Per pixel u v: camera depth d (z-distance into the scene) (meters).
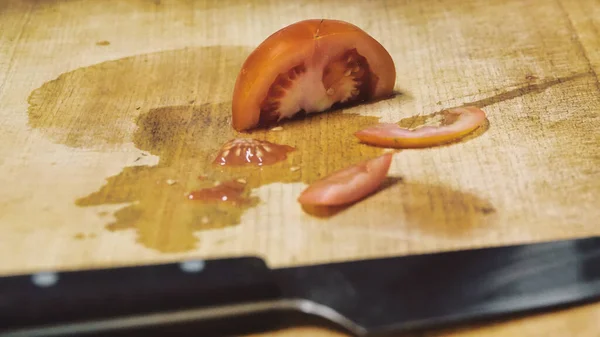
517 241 0.35
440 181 0.37
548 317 0.32
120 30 0.49
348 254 0.34
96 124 0.41
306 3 0.51
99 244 0.35
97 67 0.46
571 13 0.49
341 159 0.39
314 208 0.36
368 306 0.31
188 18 0.50
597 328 0.32
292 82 0.41
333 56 0.41
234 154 0.39
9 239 0.35
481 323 0.32
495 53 0.46
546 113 0.41
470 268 0.33
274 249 0.34
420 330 0.32
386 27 0.49
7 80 0.45
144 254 0.34
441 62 0.46
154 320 0.31
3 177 0.38
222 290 0.32
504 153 0.39
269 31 0.49
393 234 0.35
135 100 0.43
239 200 0.37
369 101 0.43
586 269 0.33
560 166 0.38
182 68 0.46
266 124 0.41
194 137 0.40
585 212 0.36
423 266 0.33
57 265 0.34
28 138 0.40
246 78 0.40
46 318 0.31
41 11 0.50
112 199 0.37
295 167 0.38
